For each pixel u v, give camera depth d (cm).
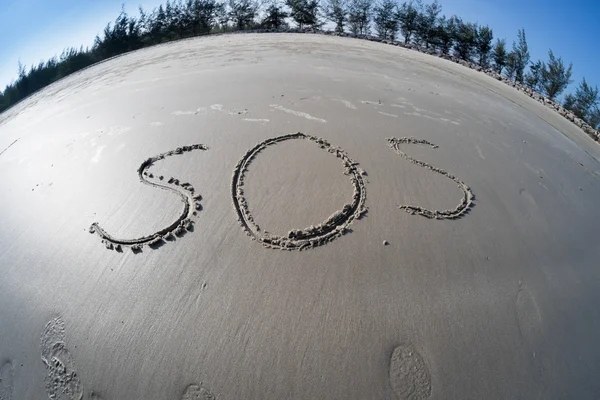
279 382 88
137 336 96
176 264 111
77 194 139
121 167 148
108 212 130
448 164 163
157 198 133
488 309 107
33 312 107
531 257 126
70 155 162
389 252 117
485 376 94
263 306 101
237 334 95
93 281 110
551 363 100
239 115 178
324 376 89
